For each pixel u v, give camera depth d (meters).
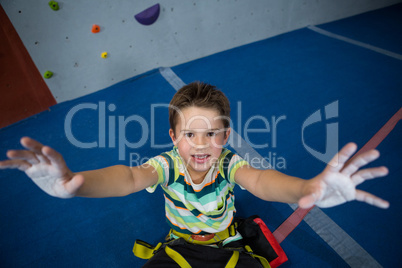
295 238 1.78
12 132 2.71
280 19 4.14
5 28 2.53
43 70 2.83
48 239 1.82
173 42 3.46
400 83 3.10
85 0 2.76
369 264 1.62
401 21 4.46
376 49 3.76
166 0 3.18
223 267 1.26
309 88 3.12
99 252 1.75
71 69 2.97
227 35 3.81
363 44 3.90
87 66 3.05
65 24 2.77
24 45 2.66
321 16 4.50
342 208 1.94
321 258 1.66
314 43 3.99
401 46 3.79
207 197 1.26
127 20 3.05
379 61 3.51
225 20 3.69
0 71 2.64
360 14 4.81
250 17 3.87
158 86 3.25
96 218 1.95
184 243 1.32
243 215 1.92
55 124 2.78
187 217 1.29
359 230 1.79
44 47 2.76
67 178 0.85
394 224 1.81
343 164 0.79
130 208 2.01
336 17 4.64
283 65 3.54
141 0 3.03
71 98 3.10
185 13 3.37
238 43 3.97
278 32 4.23
